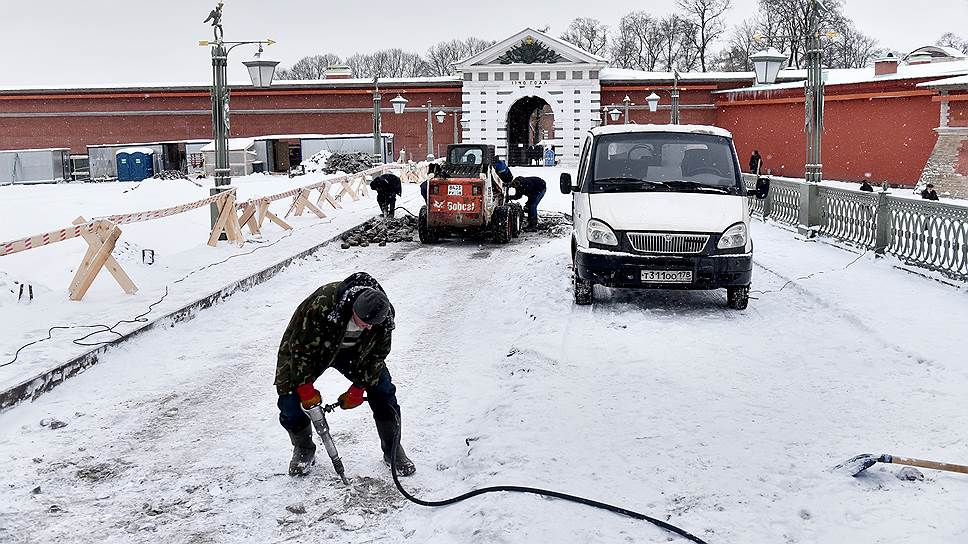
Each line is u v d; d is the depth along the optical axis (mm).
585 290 10211
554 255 14070
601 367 7305
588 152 11250
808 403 6227
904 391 6406
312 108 55750
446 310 10547
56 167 48531
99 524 4648
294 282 12531
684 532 4203
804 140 45188
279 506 4871
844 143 42281
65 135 56281
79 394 7020
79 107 55938
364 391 5129
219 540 4477
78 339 8109
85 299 10172
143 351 8391
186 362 8062
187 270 12453
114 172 50094
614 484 4852
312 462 5348
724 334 8641
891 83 39156
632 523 4355
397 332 9328
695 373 7098
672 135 10984
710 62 86875
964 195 33469
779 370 7164
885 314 9016
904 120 39000
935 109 37531
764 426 5742
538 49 54156
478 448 5480
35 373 6914
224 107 15273
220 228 15203
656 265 9766
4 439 5949
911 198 11961
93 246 10273
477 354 8273
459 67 54562
